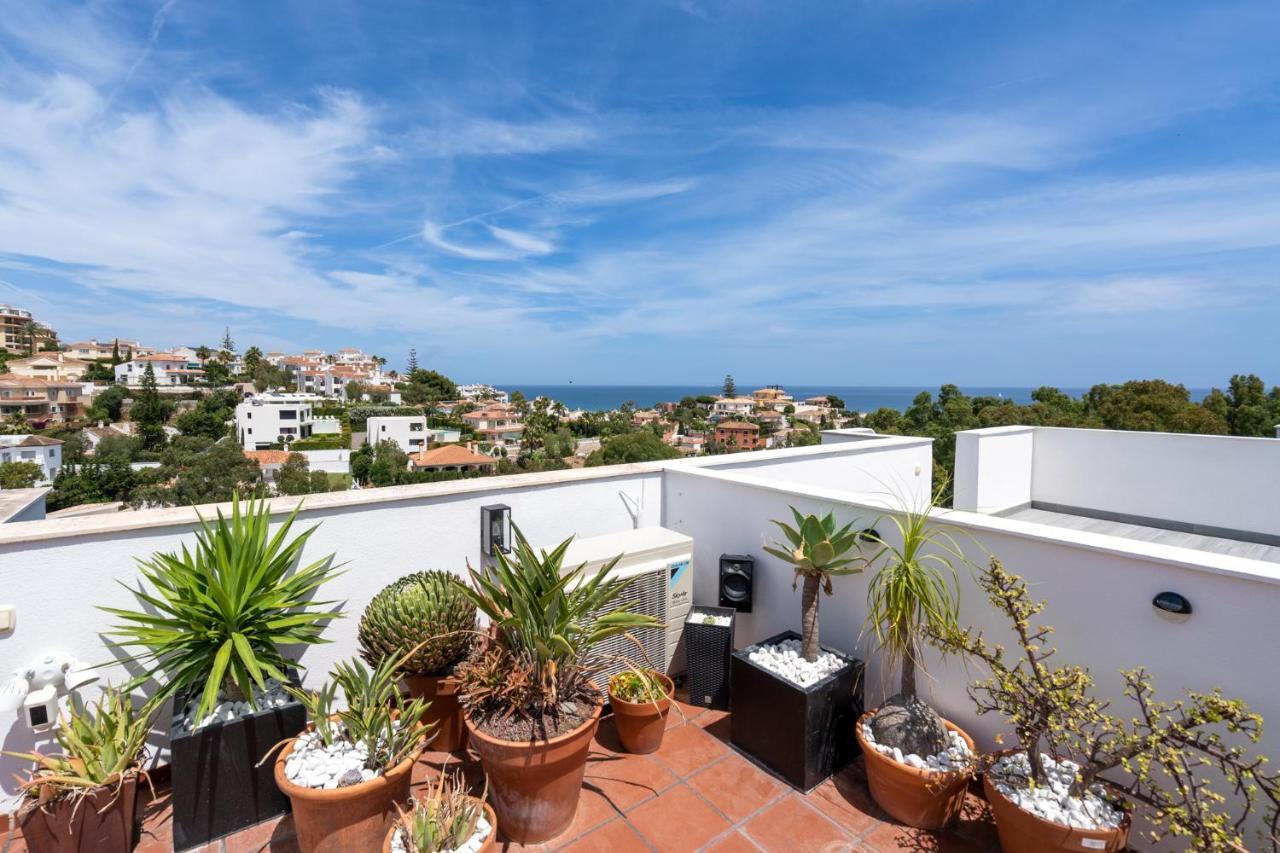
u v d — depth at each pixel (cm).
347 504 283
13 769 218
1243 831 174
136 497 4866
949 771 209
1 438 5059
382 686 235
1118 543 199
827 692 244
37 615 221
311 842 195
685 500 383
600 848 209
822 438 705
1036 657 218
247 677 217
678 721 297
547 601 209
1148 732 182
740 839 214
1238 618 172
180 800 208
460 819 182
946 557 248
